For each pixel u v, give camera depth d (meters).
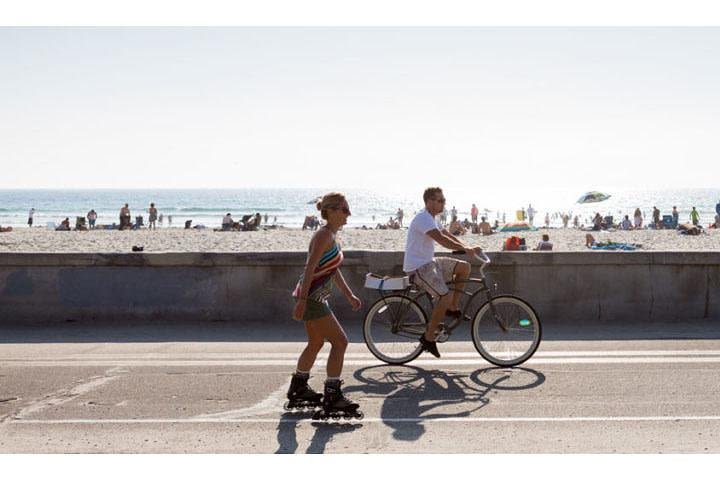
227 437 5.96
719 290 11.08
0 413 6.64
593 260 11.06
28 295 11.34
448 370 8.14
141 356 8.94
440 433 6.00
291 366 8.37
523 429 6.07
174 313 11.32
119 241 49.38
